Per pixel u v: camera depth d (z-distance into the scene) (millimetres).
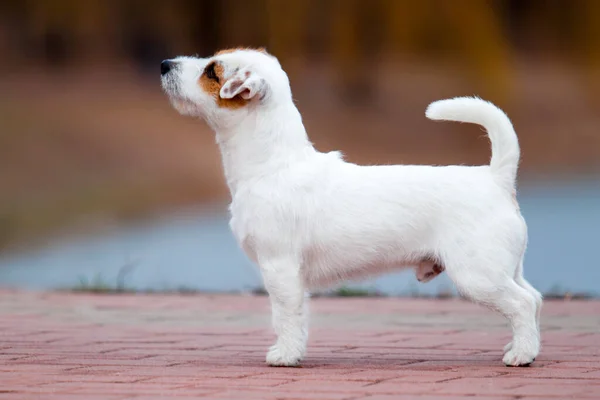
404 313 8711
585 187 26141
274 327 6277
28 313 8758
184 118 29891
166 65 6504
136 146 26609
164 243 17703
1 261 15867
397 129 33031
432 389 5410
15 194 21797
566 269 13617
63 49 33969
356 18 34219
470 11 35031
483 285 6082
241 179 6348
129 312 8820
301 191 6230
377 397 5188
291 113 6410
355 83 34531
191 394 5277
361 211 6223
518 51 40719
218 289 11000
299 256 6254
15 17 33875
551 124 34750
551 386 5488
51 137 25828
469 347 7020
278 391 5355
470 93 35312
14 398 5195
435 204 6164
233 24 34188
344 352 6824
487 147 31938
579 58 39312
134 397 5207
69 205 21516
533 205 22375
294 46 33906
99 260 15812
